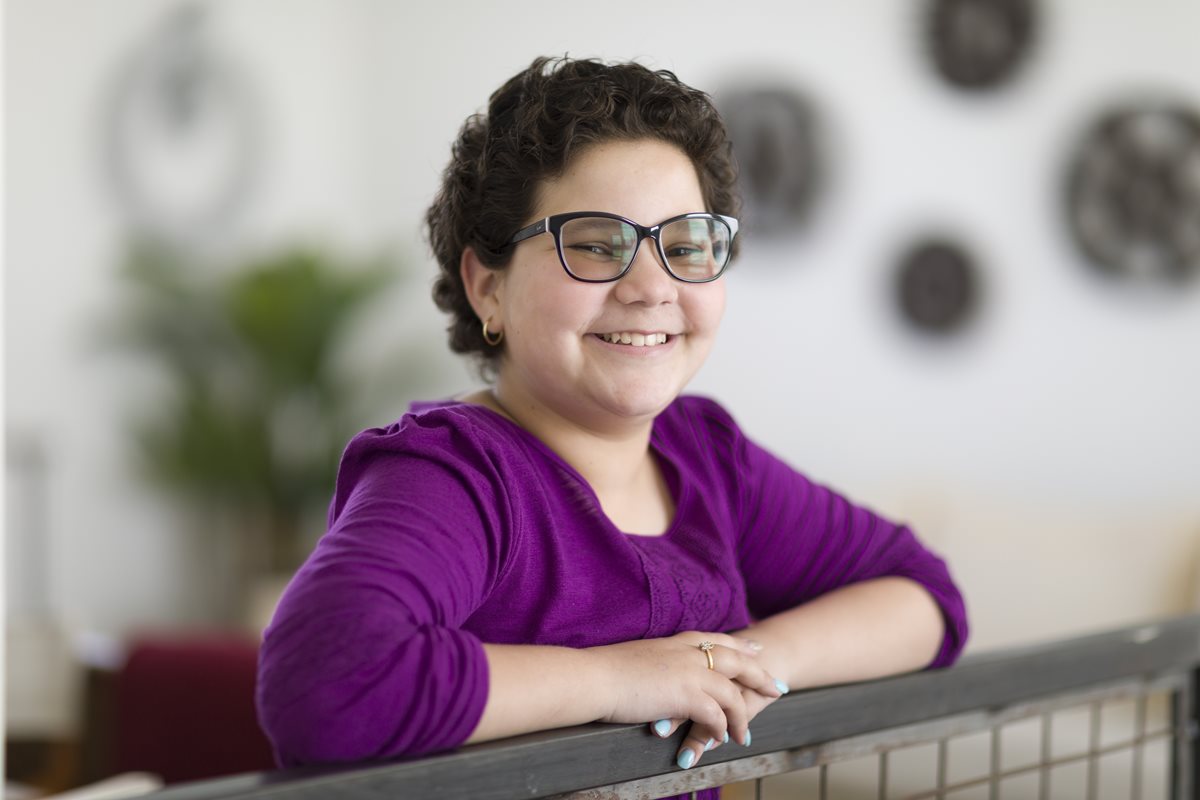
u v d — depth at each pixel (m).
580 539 1.05
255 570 5.10
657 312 1.04
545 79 1.09
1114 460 4.03
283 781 0.74
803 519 1.28
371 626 0.80
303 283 4.92
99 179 4.75
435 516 0.90
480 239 1.11
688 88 1.10
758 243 4.49
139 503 4.96
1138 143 3.97
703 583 1.12
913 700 1.12
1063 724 3.04
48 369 4.64
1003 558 3.45
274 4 5.29
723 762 0.98
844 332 4.41
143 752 2.50
